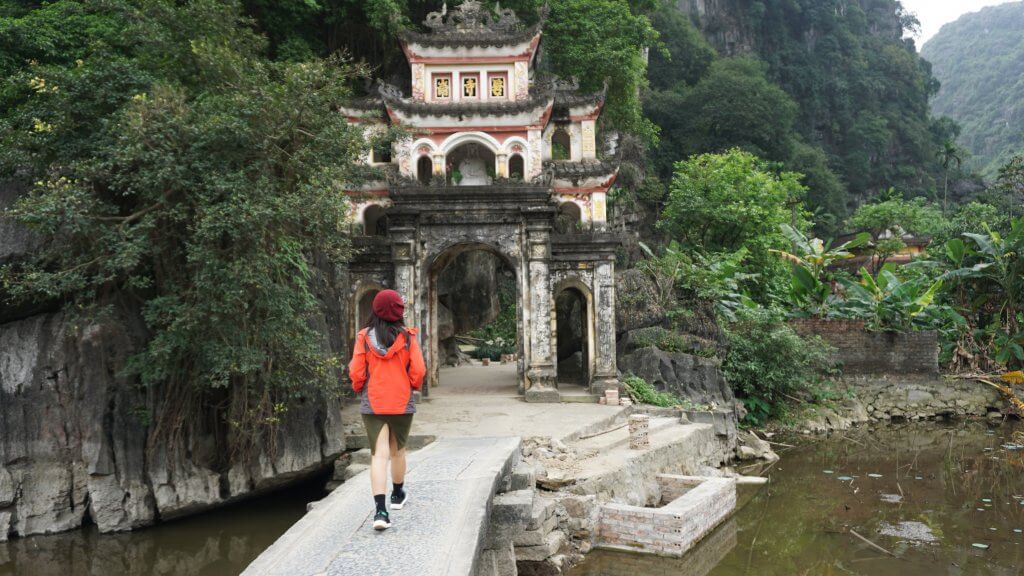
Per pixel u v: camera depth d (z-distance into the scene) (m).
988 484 15.71
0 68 14.48
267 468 11.02
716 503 11.39
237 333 9.84
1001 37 170.75
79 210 9.29
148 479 10.38
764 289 31.56
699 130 63.84
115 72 10.80
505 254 17.05
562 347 23.25
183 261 10.52
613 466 11.05
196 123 10.07
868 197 89.12
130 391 10.39
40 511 10.05
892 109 99.88
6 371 10.05
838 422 24.27
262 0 20.05
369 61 24.56
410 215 16.66
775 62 92.44
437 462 8.61
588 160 18.78
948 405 27.14
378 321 6.04
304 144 11.65
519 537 8.69
